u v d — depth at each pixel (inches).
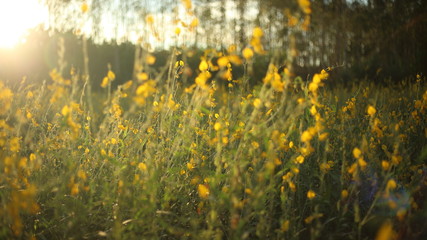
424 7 662.5
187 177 98.5
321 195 92.3
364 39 655.1
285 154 105.0
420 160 102.5
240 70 277.4
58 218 83.2
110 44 518.0
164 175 89.6
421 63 506.9
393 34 673.6
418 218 81.6
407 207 82.6
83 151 109.2
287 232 78.4
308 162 107.1
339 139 117.8
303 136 75.3
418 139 122.6
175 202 98.6
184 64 92.7
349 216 90.4
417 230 81.4
